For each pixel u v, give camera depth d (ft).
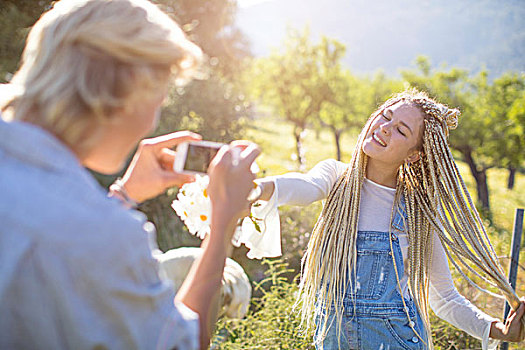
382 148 6.10
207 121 23.29
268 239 5.93
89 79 2.43
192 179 3.93
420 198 6.39
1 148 2.34
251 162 3.12
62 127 2.47
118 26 2.45
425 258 6.32
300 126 75.31
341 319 5.98
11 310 2.26
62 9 2.53
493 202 52.54
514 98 52.90
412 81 59.26
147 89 2.55
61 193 2.33
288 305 10.11
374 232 6.17
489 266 6.33
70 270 2.28
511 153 50.24
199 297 2.92
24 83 2.52
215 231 3.00
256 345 9.35
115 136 2.61
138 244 2.49
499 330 6.22
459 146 52.49
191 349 2.69
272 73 72.43
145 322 2.50
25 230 2.23
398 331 5.93
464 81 57.31
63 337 2.34
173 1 40.40
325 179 6.50
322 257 6.34
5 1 24.58
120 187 3.93
